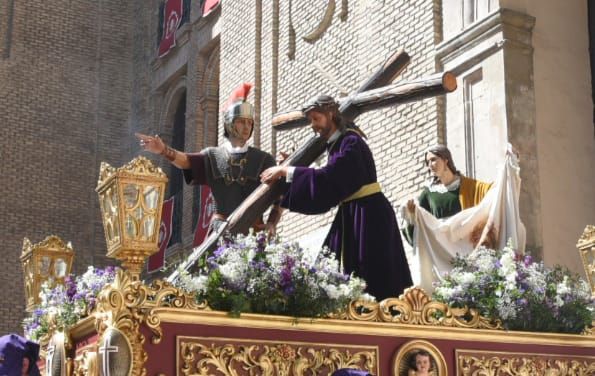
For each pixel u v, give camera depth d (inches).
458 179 309.1
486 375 220.2
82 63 1028.5
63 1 1031.6
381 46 546.9
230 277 197.6
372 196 249.3
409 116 507.8
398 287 243.9
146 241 203.3
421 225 277.6
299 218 593.9
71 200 982.4
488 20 455.8
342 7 598.9
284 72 663.1
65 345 209.2
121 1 1067.3
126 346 179.5
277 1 689.0
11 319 915.4
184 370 184.7
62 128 998.4
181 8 979.3
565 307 238.5
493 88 450.0
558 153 446.3
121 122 1034.7
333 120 255.4
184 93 995.3
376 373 205.2
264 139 671.1
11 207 948.6
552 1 469.1
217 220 262.5
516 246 281.7
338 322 203.2
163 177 207.2
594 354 238.5
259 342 194.1
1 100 970.7
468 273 233.6
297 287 200.7
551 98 453.1
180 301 189.2
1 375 186.2
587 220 443.5
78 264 967.6
